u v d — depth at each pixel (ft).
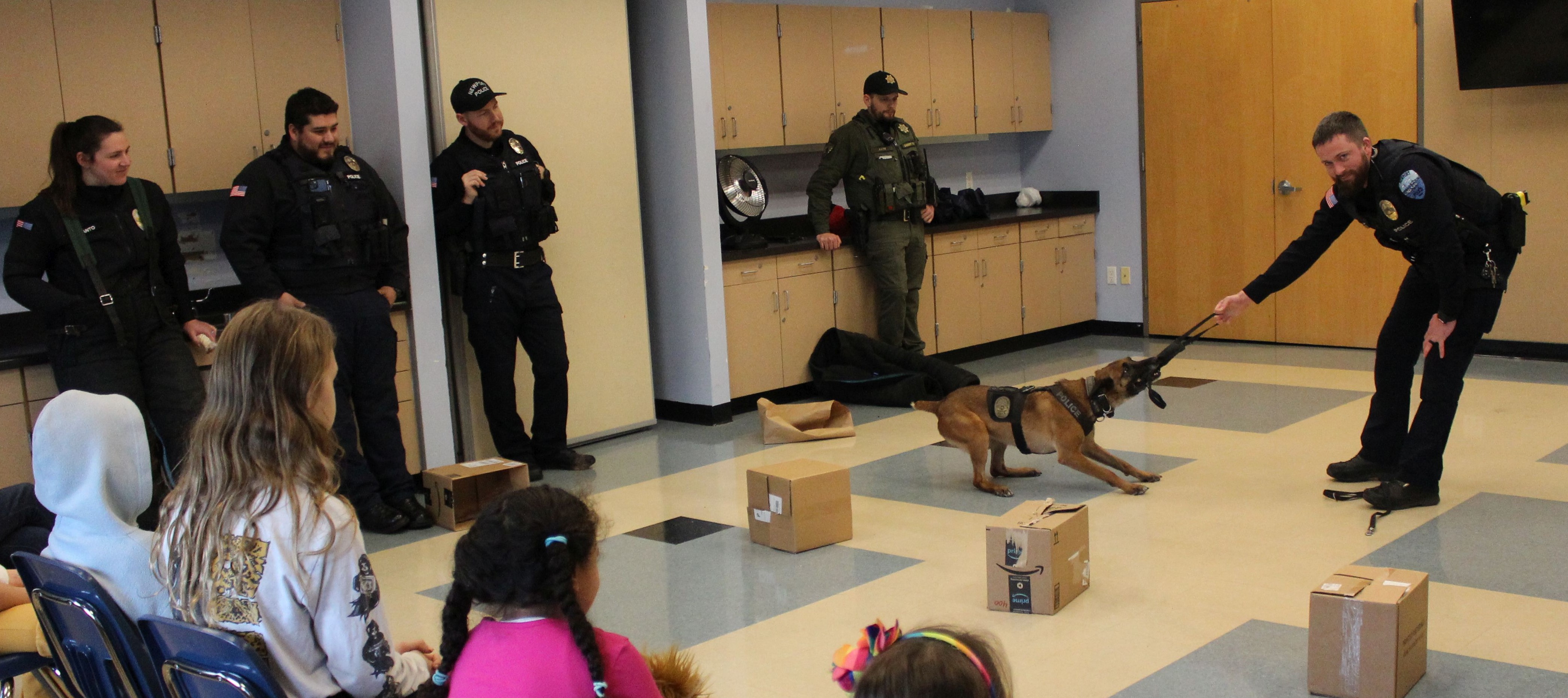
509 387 16.30
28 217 12.15
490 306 15.87
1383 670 8.16
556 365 16.56
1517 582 10.47
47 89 13.51
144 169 14.28
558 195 17.33
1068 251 25.54
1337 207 13.11
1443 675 8.70
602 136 17.75
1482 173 20.63
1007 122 25.25
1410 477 12.72
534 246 16.14
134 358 12.56
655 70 18.66
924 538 12.77
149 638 5.88
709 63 18.54
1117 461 14.47
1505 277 12.10
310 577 5.58
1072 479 14.82
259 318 5.77
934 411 14.96
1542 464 14.08
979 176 26.25
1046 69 26.02
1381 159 12.11
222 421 5.69
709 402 19.10
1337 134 12.19
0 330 14.34
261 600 5.55
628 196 18.19
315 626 5.66
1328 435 16.06
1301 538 11.94
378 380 14.38
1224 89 23.59
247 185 13.51
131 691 6.42
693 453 17.37
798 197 23.09
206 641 5.39
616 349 18.38
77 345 12.25
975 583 11.23
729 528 13.58
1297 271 13.43
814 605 10.87
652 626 10.58
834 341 20.98
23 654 7.39
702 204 18.51
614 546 13.10
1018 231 24.38
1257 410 17.80
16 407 12.78
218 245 16.02
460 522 14.26
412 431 15.85
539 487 5.40
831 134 21.27
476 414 16.96
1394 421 13.50
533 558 5.03
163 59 14.33
